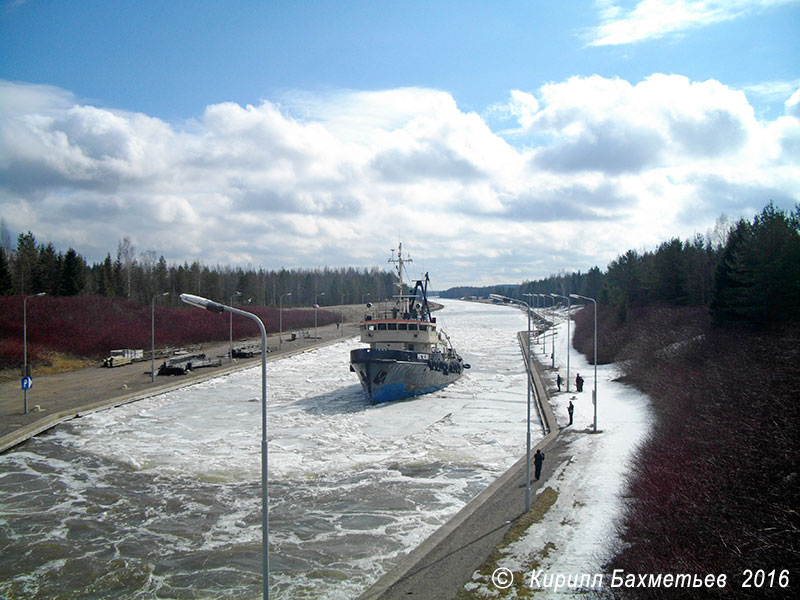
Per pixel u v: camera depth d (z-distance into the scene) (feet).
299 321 461.78
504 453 111.24
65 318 277.23
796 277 150.92
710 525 63.57
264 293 577.84
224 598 59.62
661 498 73.15
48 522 79.66
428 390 182.29
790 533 58.13
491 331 467.11
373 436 127.03
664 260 272.92
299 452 114.11
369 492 90.43
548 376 213.46
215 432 131.44
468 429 132.77
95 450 115.75
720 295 182.39
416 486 93.04
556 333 390.83
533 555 62.28
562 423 131.44
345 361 273.33
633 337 239.50
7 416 138.00
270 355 279.49
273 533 75.20
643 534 65.41
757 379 109.29
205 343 323.37
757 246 163.12
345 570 64.95
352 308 591.78
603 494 80.79
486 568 59.57
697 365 150.92
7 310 265.34
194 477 98.53
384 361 159.53
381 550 69.97
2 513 82.99
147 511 83.46
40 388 181.88
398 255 198.39
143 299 419.13
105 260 409.28
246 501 87.15
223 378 217.77
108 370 225.15
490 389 192.75
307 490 91.71
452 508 83.25
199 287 463.83
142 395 174.29
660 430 106.11
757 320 159.12
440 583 56.70
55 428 134.31
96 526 78.28
